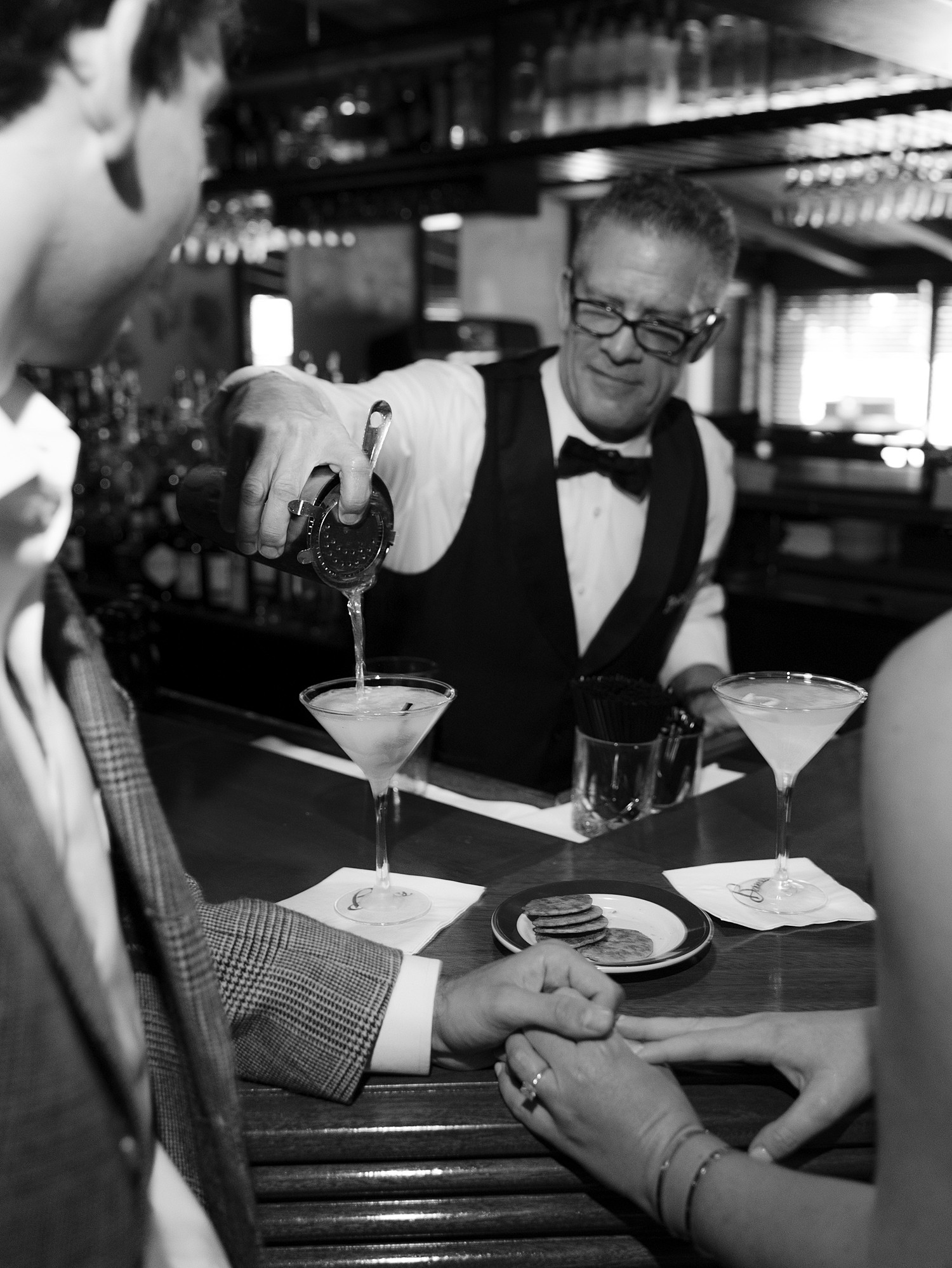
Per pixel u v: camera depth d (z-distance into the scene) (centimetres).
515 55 361
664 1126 85
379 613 234
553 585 223
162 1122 85
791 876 129
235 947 98
